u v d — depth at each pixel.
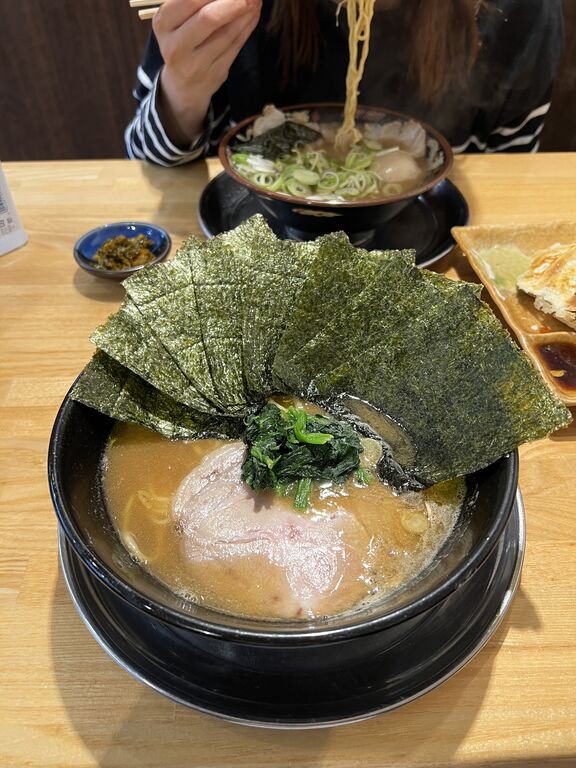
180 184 0.63
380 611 0.24
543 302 0.47
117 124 1.16
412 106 0.76
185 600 0.28
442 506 0.32
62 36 1.03
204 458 0.35
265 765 0.26
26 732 0.27
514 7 0.69
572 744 0.27
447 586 0.24
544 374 0.41
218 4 0.54
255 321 0.37
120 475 0.33
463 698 0.28
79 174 0.64
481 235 0.53
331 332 0.35
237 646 0.27
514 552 0.32
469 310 0.32
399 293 0.34
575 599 0.32
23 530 0.35
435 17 0.66
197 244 0.39
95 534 0.28
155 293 0.36
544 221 0.58
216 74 0.60
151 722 0.27
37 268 0.53
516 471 0.28
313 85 0.77
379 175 0.54
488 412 0.31
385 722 0.27
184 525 0.32
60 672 0.29
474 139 0.81
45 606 0.31
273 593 0.29
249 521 0.32
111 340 0.34
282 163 0.55
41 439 0.40
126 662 0.27
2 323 0.48
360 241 0.54
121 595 0.23
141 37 1.04
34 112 1.13
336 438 0.33
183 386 0.35
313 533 0.31
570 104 1.00
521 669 0.29
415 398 0.33
